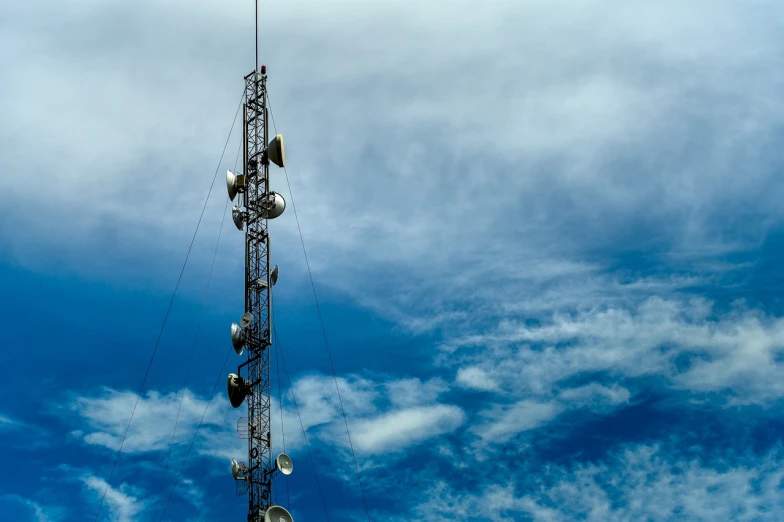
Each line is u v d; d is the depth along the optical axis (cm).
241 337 8431
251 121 9244
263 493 8175
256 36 9519
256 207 8894
